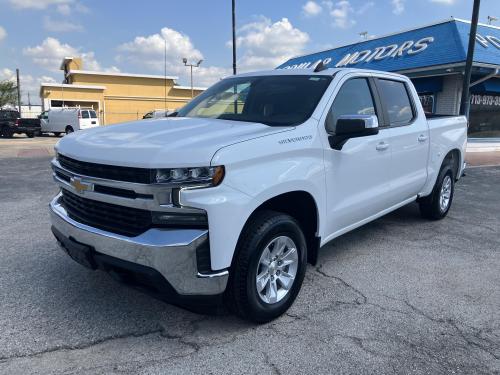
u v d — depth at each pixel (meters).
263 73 4.77
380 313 3.64
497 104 16.67
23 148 20.41
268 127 3.52
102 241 3.08
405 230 6.04
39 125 32.09
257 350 3.07
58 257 4.78
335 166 3.90
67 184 3.43
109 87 44.72
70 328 3.31
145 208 2.90
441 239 5.66
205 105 4.56
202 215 2.87
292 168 3.39
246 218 3.05
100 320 3.44
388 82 5.03
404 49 16.98
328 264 4.73
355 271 4.54
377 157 4.52
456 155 6.74
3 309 3.58
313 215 3.79
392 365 2.93
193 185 2.83
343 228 4.32
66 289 3.97
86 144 3.30
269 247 3.36
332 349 3.10
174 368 2.86
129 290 3.97
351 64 19.50
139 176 2.88
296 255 3.59
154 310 3.62
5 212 6.84
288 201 3.68
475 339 3.28
